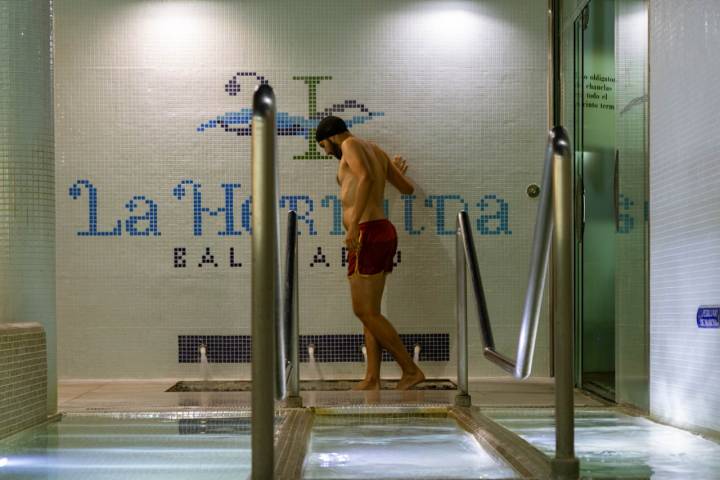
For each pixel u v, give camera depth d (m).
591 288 5.41
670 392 3.73
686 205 3.51
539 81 6.07
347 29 6.05
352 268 5.29
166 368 6.02
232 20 6.04
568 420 2.19
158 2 6.04
